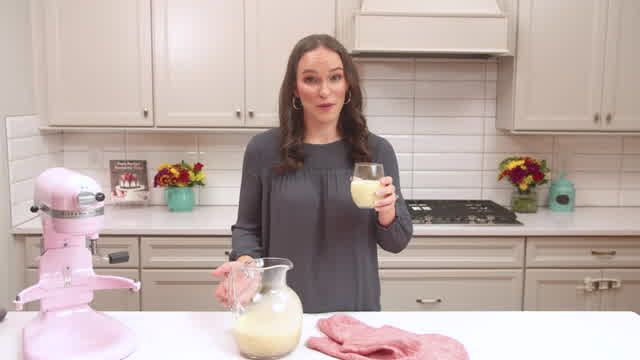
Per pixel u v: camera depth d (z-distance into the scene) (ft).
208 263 9.21
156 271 9.20
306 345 4.20
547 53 9.77
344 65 5.25
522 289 9.34
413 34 9.25
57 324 4.03
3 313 4.69
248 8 9.66
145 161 10.95
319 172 5.45
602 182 11.29
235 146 11.11
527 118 9.91
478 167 11.16
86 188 3.91
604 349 4.18
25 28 9.51
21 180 9.41
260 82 9.80
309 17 9.69
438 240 9.21
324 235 5.40
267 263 4.21
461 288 9.31
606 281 9.35
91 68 9.71
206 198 11.19
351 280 5.38
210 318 4.76
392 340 3.93
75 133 10.96
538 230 9.17
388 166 5.62
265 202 5.60
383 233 5.19
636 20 9.72
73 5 9.59
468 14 9.25
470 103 11.01
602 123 9.90
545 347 4.22
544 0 9.68
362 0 9.62
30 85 9.70
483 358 4.02
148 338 4.33
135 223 9.39
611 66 9.80
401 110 10.98
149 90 9.76
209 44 9.71
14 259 9.18
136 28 9.64
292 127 5.44
